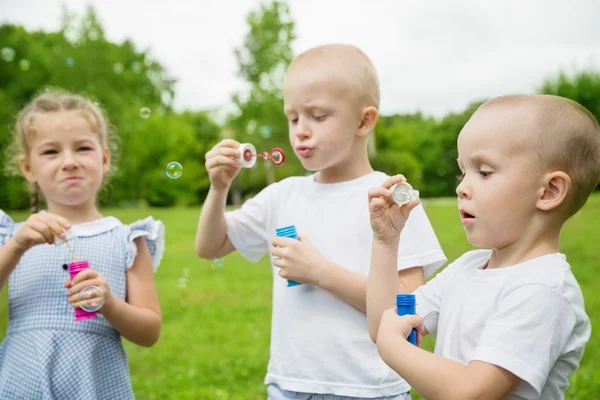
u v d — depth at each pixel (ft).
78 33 91.61
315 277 6.31
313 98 6.49
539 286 4.31
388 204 5.44
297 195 7.18
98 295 6.23
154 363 13.84
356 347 6.29
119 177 87.51
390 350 4.61
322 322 6.44
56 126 7.20
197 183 97.09
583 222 36.45
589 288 19.62
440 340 4.93
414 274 6.42
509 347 4.15
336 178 6.95
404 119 148.25
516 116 4.54
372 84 6.82
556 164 4.47
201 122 111.24
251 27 74.59
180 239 36.86
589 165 4.57
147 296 7.35
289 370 6.55
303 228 6.90
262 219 7.37
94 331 6.84
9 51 86.33
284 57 73.10
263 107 71.05
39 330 6.77
